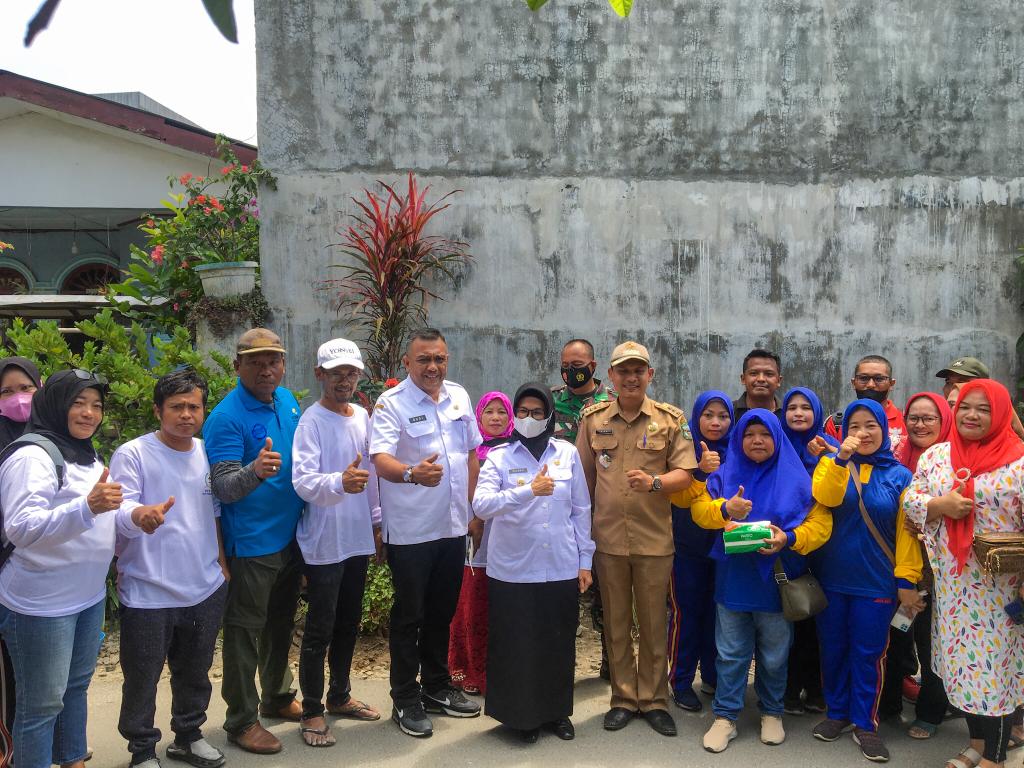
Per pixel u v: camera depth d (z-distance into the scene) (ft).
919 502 11.73
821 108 20.93
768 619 12.72
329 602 12.46
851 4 20.86
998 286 21.24
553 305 20.65
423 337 12.99
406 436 12.91
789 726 13.48
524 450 13.15
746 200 20.88
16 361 11.84
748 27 20.75
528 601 12.61
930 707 13.03
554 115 20.58
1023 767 12.16
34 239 33.45
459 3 20.34
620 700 13.52
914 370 21.13
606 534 13.43
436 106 20.40
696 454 14.34
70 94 27.73
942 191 21.12
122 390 16.96
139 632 10.92
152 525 10.32
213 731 12.93
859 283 21.03
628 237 20.72
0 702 10.10
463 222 20.51
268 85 20.10
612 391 16.21
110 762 11.84
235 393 12.25
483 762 12.09
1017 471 11.01
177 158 30.19
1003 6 21.11
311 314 20.24
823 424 15.80
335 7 20.16
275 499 12.14
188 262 22.40
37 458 9.72
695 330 20.81
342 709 13.52
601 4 20.53
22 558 9.70
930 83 21.06
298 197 20.20
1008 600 11.21
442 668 13.73
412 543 12.71
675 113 20.74
